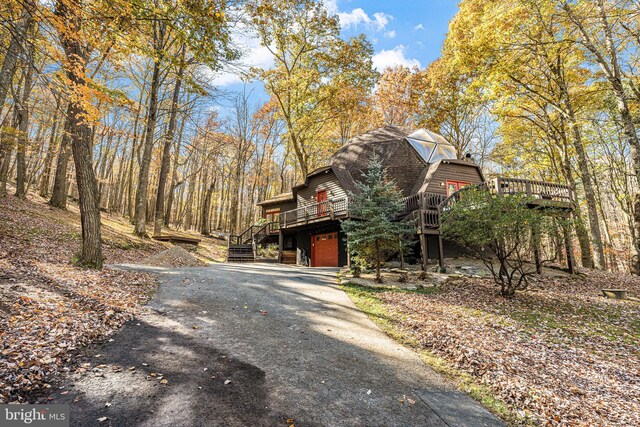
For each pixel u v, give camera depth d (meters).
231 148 36.22
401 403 4.30
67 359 4.34
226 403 3.79
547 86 18.64
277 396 4.08
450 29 18.38
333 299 9.73
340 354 5.70
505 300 10.38
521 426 4.11
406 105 31.30
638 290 12.08
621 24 12.80
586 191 16.91
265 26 22.78
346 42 24.58
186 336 5.75
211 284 10.12
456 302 10.02
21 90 16.59
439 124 29.56
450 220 12.12
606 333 8.15
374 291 11.09
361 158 24.03
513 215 10.02
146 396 3.77
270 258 22.27
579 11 13.53
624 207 24.66
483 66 16.66
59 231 13.00
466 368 5.60
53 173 23.88
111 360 4.55
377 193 12.96
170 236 19.70
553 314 9.35
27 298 5.73
